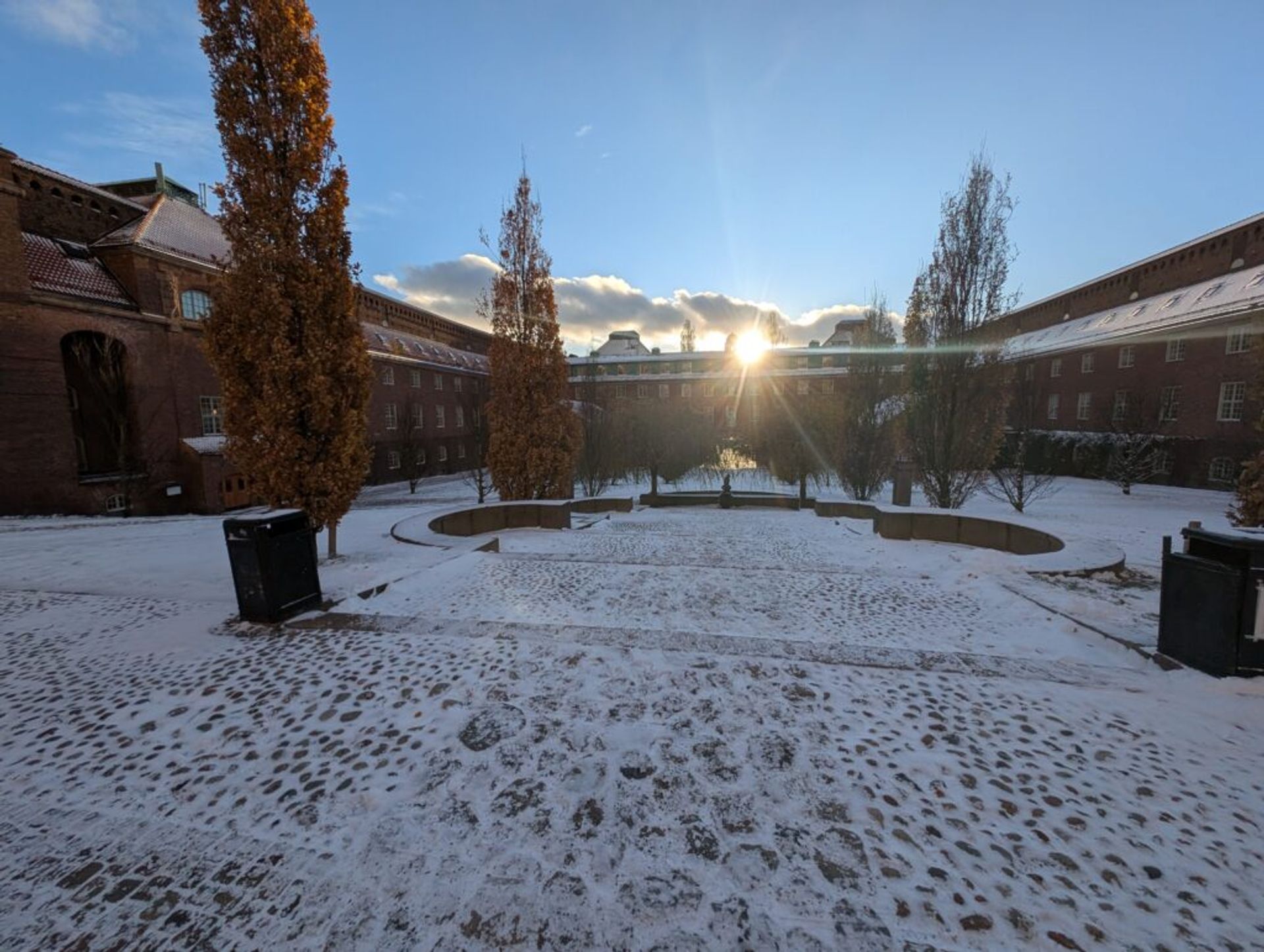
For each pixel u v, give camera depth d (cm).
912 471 1438
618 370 4906
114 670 395
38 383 1728
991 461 1502
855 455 1878
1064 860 213
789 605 575
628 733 299
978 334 1376
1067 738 300
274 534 479
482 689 352
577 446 1627
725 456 3138
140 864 214
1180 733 306
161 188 2541
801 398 2302
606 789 253
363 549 868
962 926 183
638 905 190
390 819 236
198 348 2253
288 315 710
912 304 1593
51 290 1769
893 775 265
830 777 262
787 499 2130
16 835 231
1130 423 2425
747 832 226
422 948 174
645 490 2675
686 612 549
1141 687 362
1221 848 220
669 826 229
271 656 411
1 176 1633
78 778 271
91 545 942
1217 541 379
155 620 504
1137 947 176
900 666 391
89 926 186
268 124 700
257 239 711
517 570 724
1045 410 3341
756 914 187
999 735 302
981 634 487
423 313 4388
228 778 269
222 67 698
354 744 294
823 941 177
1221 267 2533
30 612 533
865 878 202
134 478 1964
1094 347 2928
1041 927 183
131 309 2011
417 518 1116
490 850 217
